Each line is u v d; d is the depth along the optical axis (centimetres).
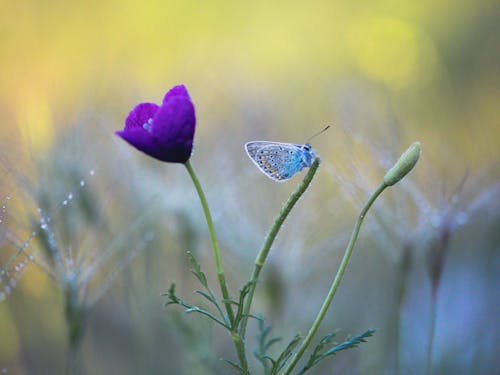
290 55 103
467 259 62
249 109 68
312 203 56
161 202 55
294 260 54
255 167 56
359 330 57
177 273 58
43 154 52
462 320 58
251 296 40
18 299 58
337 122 70
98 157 56
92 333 59
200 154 57
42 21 92
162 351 58
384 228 50
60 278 48
